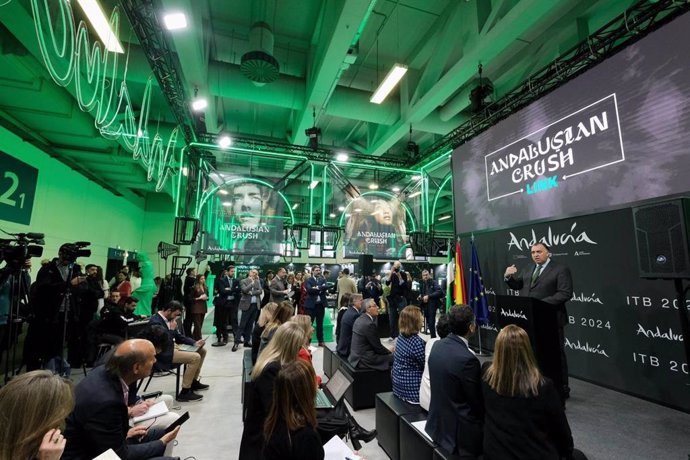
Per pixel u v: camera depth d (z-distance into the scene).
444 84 5.99
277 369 1.79
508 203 5.06
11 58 3.97
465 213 5.97
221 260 12.18
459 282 5.55
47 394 1.01
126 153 7.04
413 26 6.26
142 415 2.32
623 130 3.59
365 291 7.21
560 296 3.16
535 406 1.47
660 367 3.19
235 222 7.02
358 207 8.01
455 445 1.81
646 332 3.31
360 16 4.66
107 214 9.12
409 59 7.09
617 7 4.84
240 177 7.36
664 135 3.23
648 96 3.38
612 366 3.58
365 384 3.34
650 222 2.36
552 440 1.51
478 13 5.25
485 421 1.63
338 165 8.62
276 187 7.70
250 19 6.10
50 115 5.22
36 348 3.60
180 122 6.10
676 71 3.16
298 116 8.19
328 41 5.27
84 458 1.55
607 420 2.82
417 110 6.83
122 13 5.02
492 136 5.43
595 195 3.85
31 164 5.95
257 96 6.83
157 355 3.31
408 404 2.51
